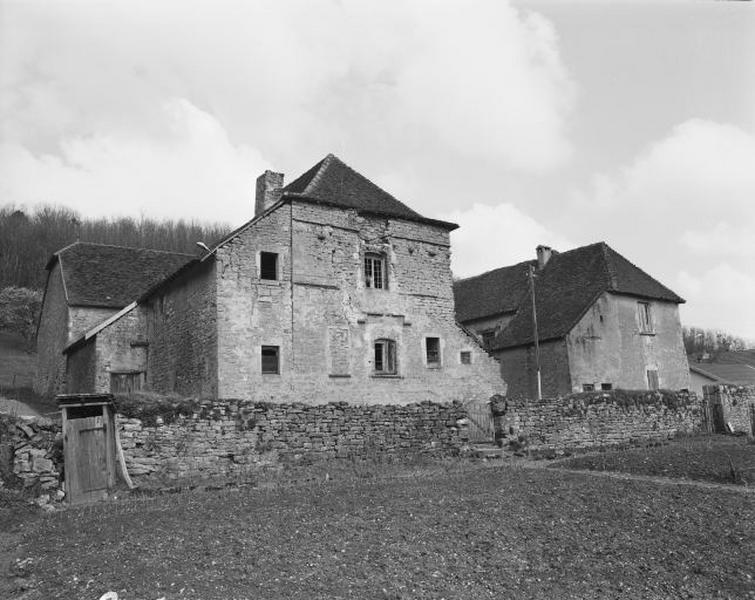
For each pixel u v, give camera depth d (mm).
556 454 19969
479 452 19422
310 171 25891
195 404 15453
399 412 18781
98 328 25344
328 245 22438
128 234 82875
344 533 9391
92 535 9633
